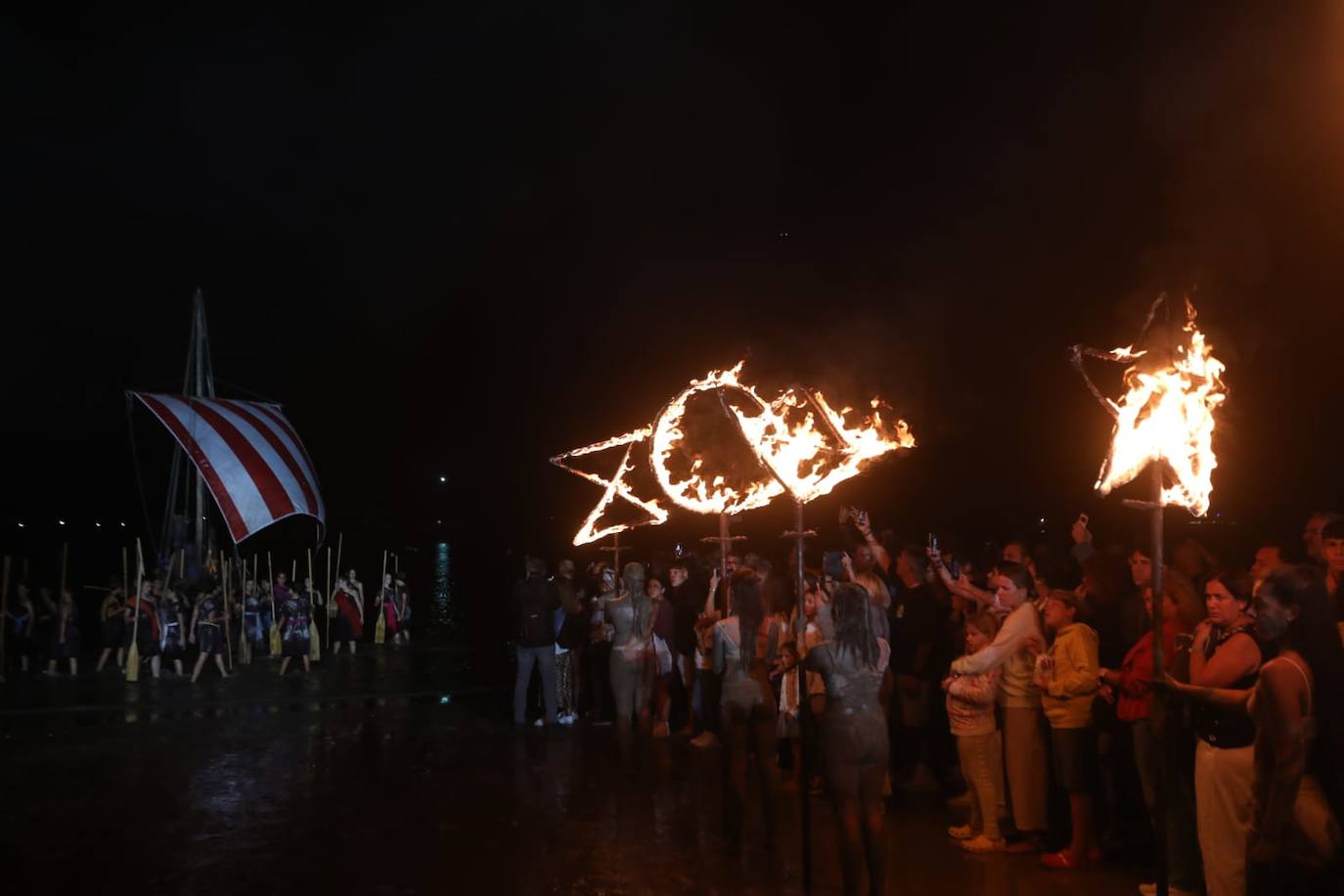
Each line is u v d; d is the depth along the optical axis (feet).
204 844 29.40
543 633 46.44
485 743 42.65
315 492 78.79
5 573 63.87
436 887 25.67
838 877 25.70
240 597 73.20
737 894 24.75
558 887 25.49
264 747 42.34
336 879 26.35
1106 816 29.22
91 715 50.24
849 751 22.25
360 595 76.18
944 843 27.89
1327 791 16.48
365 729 46.19
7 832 30.76
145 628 62.34
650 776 36.63
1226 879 19.34
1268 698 16.55
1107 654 28.17
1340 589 20.68
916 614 32.91
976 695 26.99
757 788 34.68
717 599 39.40
